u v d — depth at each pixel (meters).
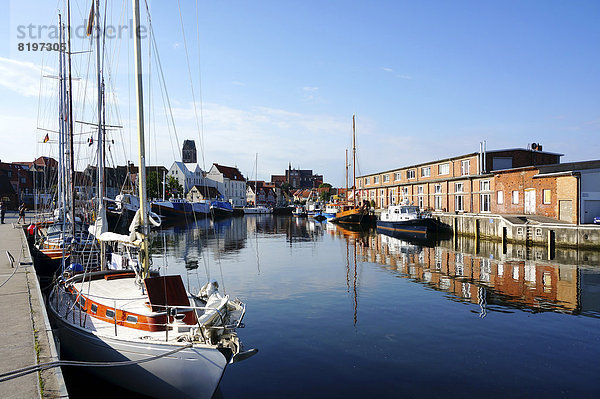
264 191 138.38
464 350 10.32
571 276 19.95
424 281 19.20
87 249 18.84
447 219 44.19
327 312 13.95
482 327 12.13
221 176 119.31
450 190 48.03
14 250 18.59
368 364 9.54
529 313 13.57
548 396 7.94
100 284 10.35
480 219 38.25
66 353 9.41
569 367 9.24
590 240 28.16
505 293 16.52
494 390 8.20
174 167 105.44
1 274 13.25
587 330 11.78
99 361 8.26
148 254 9.18
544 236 30.73
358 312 13.90
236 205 126.44
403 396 8.00
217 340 7.65
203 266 24.31
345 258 27.25
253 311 14.16
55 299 11.02
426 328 12.11
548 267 22.70
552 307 14.32
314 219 82.56
